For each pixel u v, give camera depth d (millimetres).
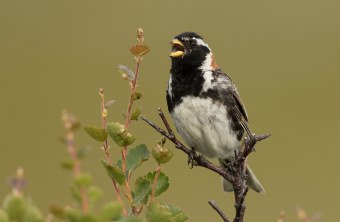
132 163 5020
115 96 18562
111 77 19297
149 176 4914
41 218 3584
